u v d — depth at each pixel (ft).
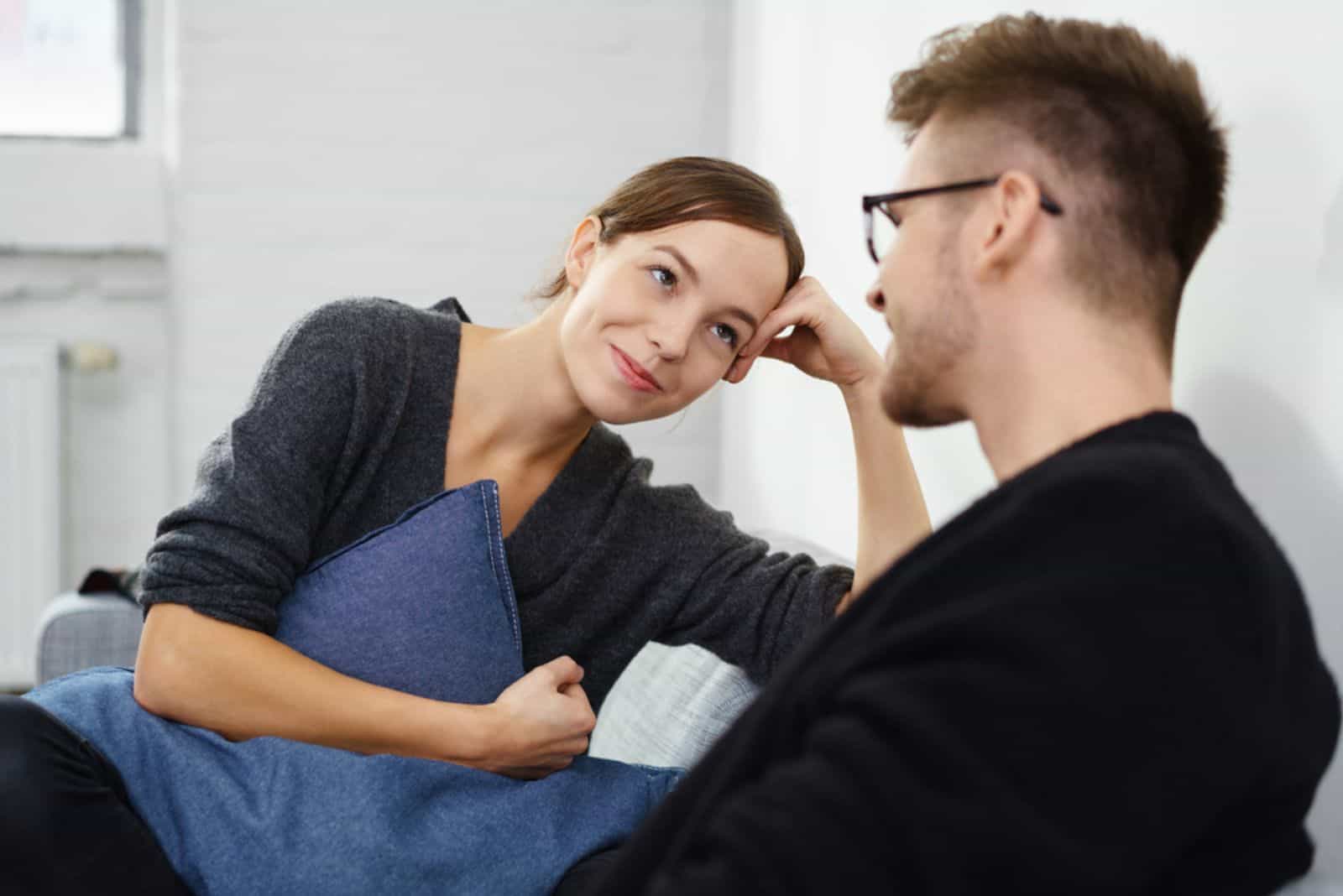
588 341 4.52
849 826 2.16
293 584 4.54
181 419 11.44
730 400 11.43
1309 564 3.67
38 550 11.55
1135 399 2.82
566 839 4.27
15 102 11.99
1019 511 2.40
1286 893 2.55
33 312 11.84
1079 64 2.98
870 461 5.09
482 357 4.90
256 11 11.29
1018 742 2.12
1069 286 2.89
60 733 3.93
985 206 2.99
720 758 2.84
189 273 11.36
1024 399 2.92
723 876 2.22
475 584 4.54
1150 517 2.31
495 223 11.69
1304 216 3.72
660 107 11.80
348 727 4.25
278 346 4.73
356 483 4.73
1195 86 2.96
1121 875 2.09
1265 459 3.90
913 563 2.63
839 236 8.12
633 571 5.06
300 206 11.46
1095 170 2.90
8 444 11.46
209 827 3.99
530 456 4.94
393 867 3.95
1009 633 2.19
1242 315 4.02
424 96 11.53
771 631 5.04
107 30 12.07
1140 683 2.15
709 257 4.42
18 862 3.65
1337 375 3.56
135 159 11.71
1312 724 2.49
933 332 3.04
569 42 11.67
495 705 4.37
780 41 9.78
